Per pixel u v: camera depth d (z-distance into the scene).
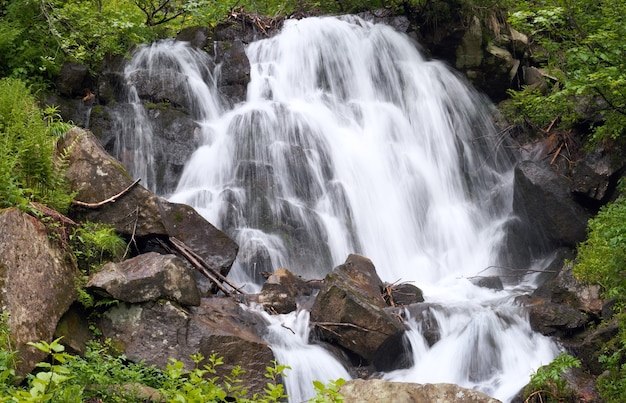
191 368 8.73
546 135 15.84
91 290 8.90
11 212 8.40
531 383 9.36
